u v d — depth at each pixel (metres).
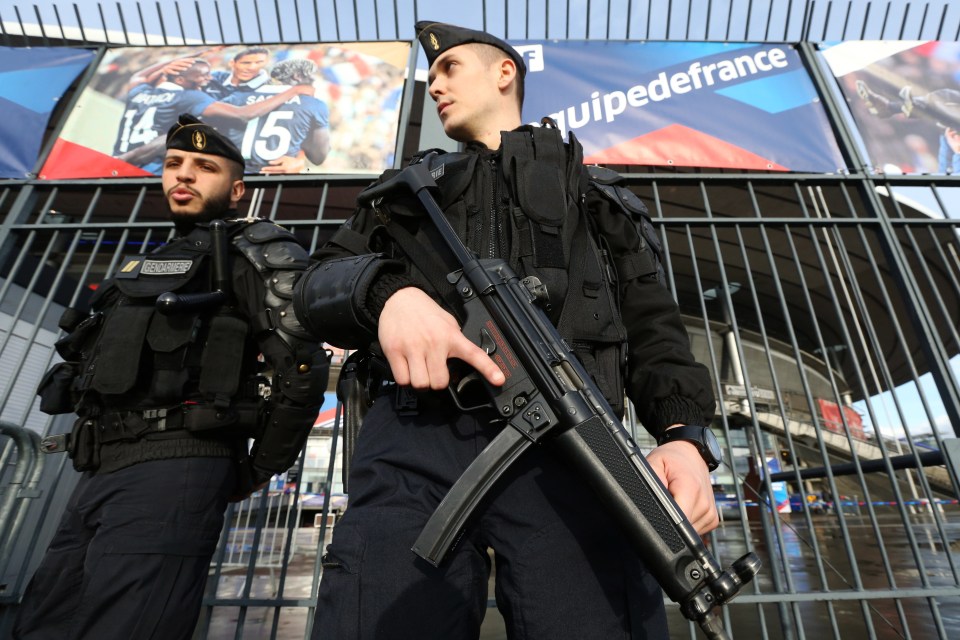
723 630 0.58
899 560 5.84
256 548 2.06
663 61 3.07
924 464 2.23
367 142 2.87
